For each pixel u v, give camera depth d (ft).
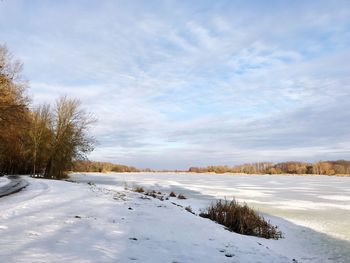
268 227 52.90
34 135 177.78
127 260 23.06
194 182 215.92
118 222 38.17
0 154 162.50
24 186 85.46
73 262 21.36
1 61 112.47
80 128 180.55
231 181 241.35
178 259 24.79
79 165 185.16
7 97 106.83
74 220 36.88
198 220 46.68
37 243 25.77
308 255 42.37
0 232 28.96
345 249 45.85
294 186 185.47
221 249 30.01
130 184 165.58
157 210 52.54
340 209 85.35
